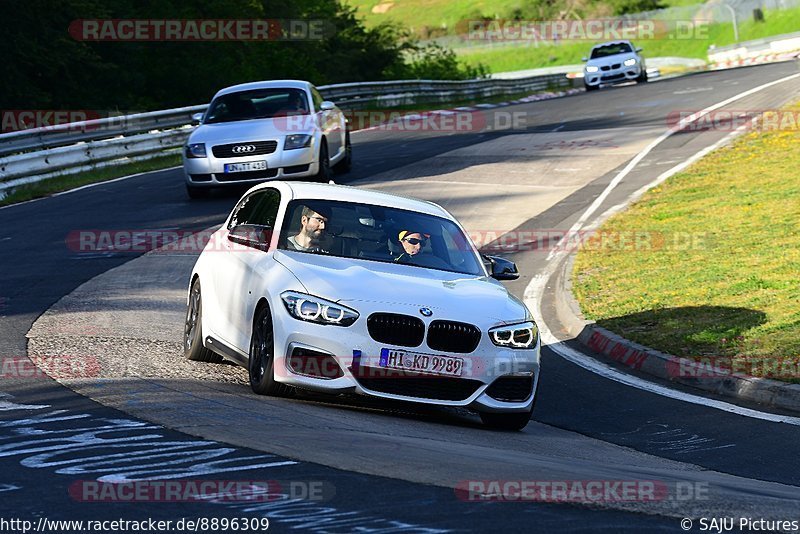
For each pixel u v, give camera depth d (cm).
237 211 3669
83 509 1750
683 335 4069
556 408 3334
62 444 2211
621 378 3750
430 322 2812
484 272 3272
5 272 5147
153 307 4400
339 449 2262
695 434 2995
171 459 2100
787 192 6681
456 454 2366
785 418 3147
